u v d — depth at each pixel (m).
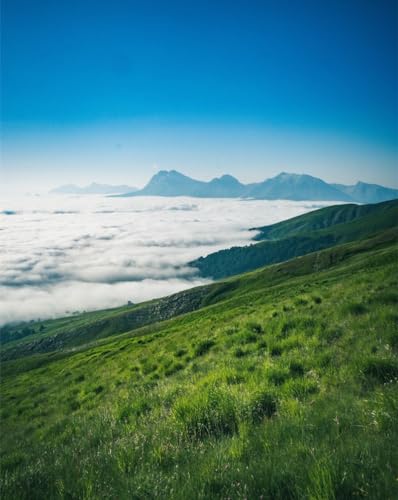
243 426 5.82
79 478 5.14
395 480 3.46
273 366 8.73
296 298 20.22
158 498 4.12
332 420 5.27
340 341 9.80
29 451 8.94
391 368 6.94
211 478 4.23
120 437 7.47
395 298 12.31
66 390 21.47
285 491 3.77
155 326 101.62
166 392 9.73
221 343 14.69
